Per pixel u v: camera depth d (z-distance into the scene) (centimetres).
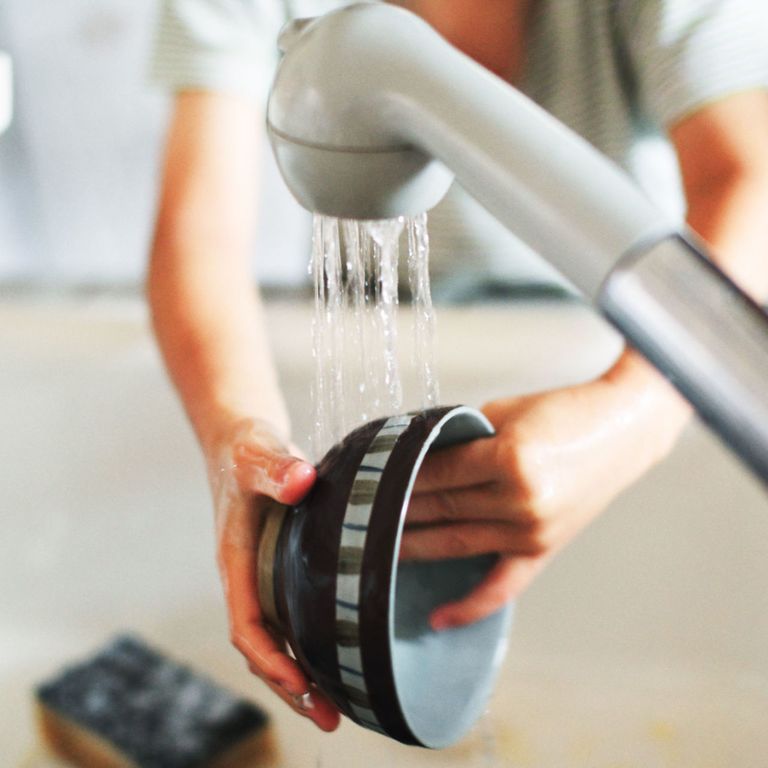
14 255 123
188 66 58
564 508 33
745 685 60
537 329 64
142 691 67
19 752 70
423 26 21
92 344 69
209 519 69
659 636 61
